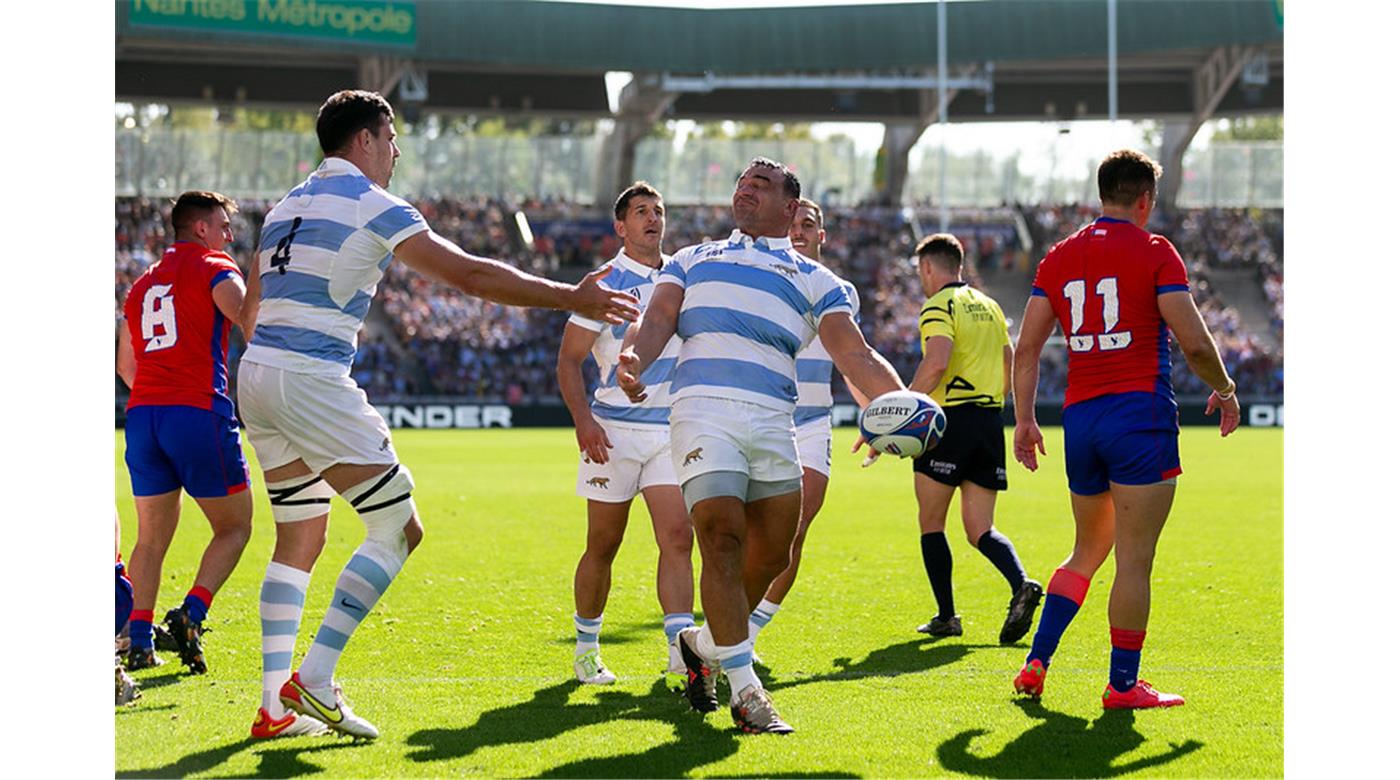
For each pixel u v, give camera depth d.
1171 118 121.56
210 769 11.91
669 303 13.59
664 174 125.06
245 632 18.84
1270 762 12.20
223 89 111.94
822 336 13.65
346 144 13.31
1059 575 14.77
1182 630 19.09
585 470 16.09
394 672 16.27
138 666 16.38
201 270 16.28
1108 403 14.22
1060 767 12.01
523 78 117.69
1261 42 101.88
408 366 99.62
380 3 98.25
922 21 104.00
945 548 19.12
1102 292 14.25
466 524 34.06
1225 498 40.81
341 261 12.77
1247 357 103.38
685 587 16.28
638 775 11.70
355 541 30.84
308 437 12.88
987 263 121.25
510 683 15.66
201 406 16.25
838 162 128.12
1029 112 122.94
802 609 21.23
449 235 117.00
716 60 104.62
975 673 16.19
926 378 18.33
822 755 12.35
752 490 13.48
